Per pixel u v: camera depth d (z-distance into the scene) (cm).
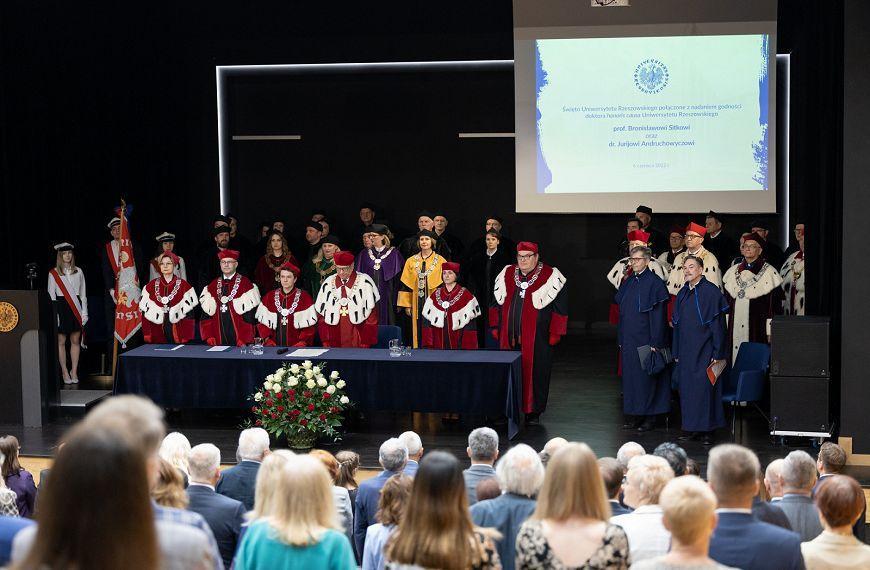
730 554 323
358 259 1117
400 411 923
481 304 1216
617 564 288
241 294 972
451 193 1491
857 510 365
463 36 1433
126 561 170
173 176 1435
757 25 1240
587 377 1173
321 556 306
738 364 911
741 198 1262
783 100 1355
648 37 1258
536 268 935
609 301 1478
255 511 349
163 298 984
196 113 1469
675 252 1178
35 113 1160
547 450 482
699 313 862
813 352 828
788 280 1138
